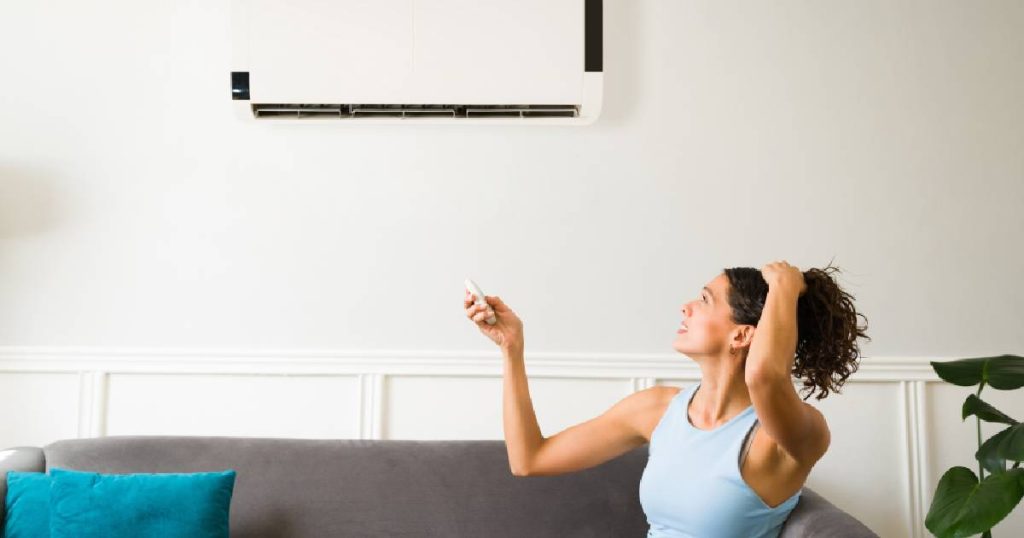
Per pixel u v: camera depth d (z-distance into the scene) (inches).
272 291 112.7
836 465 113.6
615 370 112.7
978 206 114.7
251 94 106.2
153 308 112.2
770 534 73.7
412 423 112.6
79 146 112.0
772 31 114.3
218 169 112.7
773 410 60.7
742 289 71.6
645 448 101.7
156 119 112.4
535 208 113.5
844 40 114.7
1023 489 82.4
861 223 114.1
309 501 97.2
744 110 114.0
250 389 112.2
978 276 114.6
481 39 107.2
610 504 98.1
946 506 85.0
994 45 114.0
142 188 112.3
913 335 113.9
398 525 97.0
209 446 99.6
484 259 113.3
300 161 113.0
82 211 112.0
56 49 112.1
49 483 90.4
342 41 106.4
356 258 113.0
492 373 112.3
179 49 112.7
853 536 69.3
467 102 107.7
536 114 110.5
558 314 113.3
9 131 111.6
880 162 114.4
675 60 113.8
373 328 113.0
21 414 110.7
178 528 87.8
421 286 113.0
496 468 99.9
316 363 112.0
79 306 111.7
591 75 107.6
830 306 70.4
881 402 113.8
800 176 114.1
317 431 112.2
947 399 113.8
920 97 114.8
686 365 112.7
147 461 97.6
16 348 110.5
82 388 110.8
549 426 112.9
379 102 107.2
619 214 113.7
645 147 113.8
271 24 106.0
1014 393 113.7
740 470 69.6
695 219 113.7
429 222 113.3
